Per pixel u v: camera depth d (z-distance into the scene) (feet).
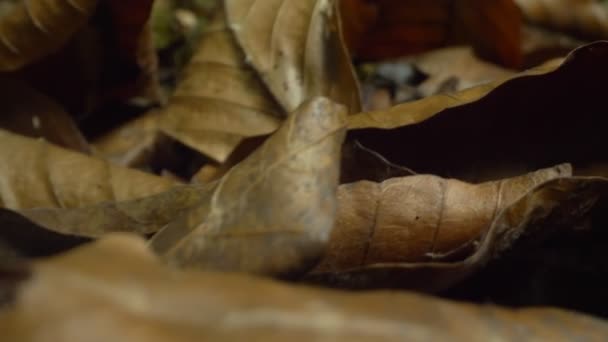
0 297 0.54
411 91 1.25
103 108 1.17
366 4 1.23
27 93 1.08
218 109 1.05
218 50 1.06
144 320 0.54
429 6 1.24
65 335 0.52
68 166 0.91
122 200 0.84
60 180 0.90
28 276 0.54
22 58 1.06
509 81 0.86
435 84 1.24
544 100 0.87
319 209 0.72
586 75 0.86
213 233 0.75
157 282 0.55
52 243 0.81
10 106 1.07
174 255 0.75
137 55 1.14
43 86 1.13
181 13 1.38
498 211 0.82
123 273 0.55
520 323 0.64
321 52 1.01
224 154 1.03
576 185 0.80
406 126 0.87
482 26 1.23
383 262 0.82
